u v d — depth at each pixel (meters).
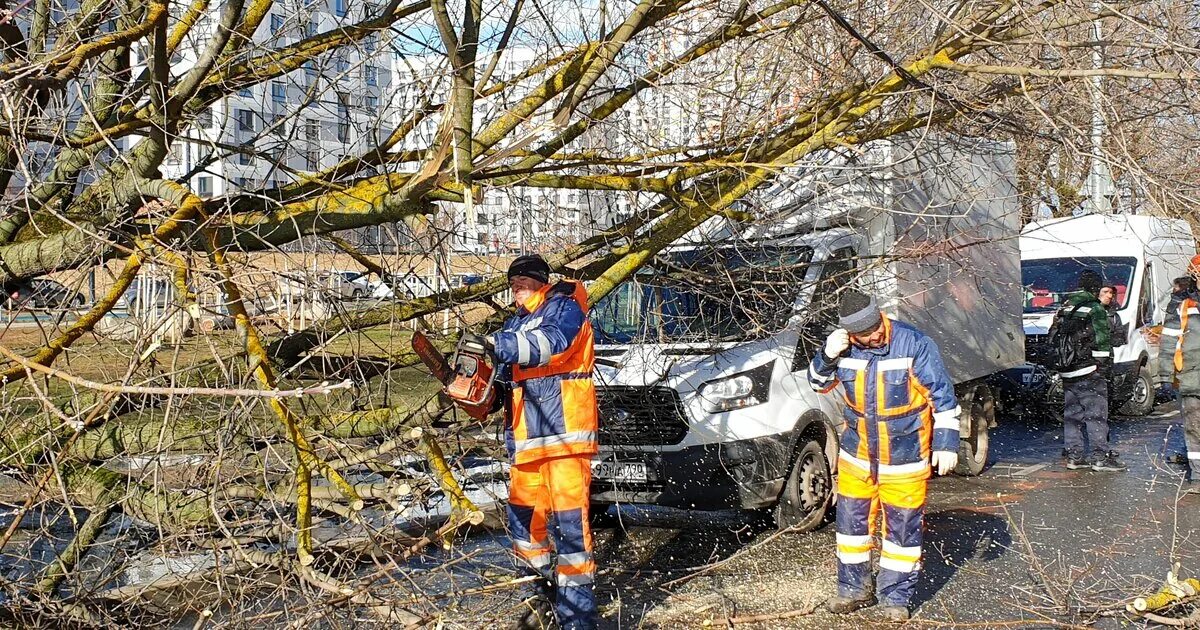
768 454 6.81
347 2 6.61
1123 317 13.51
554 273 6.43
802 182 6.78
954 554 6.64
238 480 5.29
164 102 5.12
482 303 6.69
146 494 5.05
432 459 4.94
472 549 6.40
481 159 5.85
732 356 6.99
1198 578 6.04
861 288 7.24
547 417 4.91
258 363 4.02
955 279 8.95
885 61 5.69
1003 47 5.96
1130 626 5.19
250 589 4.40
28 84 4.34
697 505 6.86
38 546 5.43
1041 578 5.96
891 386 5.27
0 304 5.32
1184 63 5.50
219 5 6.17
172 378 4.10
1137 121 6.36
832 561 6.43
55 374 3.33
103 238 4.28
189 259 4.10
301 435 4.37
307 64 6.43
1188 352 8.87
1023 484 9.09
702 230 7.11
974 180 7.91
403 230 6.04
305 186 6.11
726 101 7.02
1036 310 13.54
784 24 6.48
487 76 5.60
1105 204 6.73
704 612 5.45
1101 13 5.49
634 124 7.03
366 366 6.11
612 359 7.26
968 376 9.17
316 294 4.96
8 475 4.69
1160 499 8.35
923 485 5.32
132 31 4.73
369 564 5.50
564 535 4.90
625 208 7.12
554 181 6.01
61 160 5.66
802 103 6.98
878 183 7.11
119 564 5.26
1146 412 13.96
